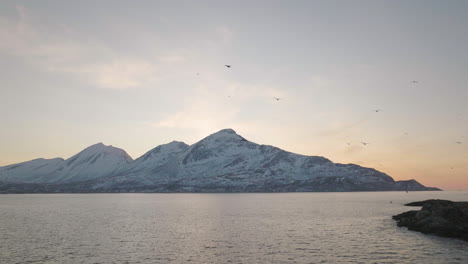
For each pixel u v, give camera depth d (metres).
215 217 126.69
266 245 68.25
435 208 89.19
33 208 184.00
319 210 157.75
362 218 117.62
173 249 64.88
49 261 55.53
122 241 73.25
